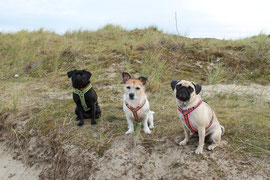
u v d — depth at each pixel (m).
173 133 1.27
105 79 2.26
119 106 1.76
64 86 2.18
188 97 0.96
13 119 1.61
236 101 1.79
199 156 1.05
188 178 0.95
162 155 1.13
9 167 1.35
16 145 1.46
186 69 2.50
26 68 2.58
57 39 3.51
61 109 1.68
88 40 3.57
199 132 1.04
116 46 2.97
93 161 1.16
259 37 2.97
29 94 2.01
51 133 1.41
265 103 1.76
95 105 1.48
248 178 0.91
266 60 2.54
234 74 2.38
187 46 2.96
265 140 1.11
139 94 1.24
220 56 2.71
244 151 1.05
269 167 0.94
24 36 3.44
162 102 1.82
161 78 2.29
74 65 2.60
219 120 1.35
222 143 1.12
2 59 2.70
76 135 1.33
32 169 1.31
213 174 0.95
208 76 2.30
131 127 1.33
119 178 1.05
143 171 1.07
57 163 1.25
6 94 2.01
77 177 1.14
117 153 1.16
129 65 2.51
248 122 1.29
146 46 2.98
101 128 1.40
